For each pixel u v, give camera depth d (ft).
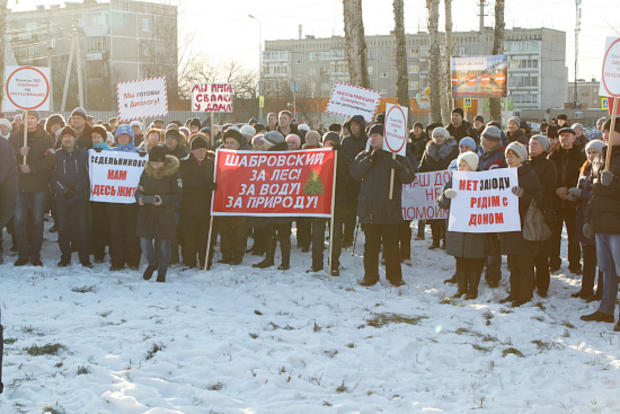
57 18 288.51
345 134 38.96
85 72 253.65
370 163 29.58
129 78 286.05
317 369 19.57
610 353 21.38
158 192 30.09
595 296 27.84
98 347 20.68
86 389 16.85
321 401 17.26
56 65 279.69
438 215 34.81
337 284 30.17
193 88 45.09
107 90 269.03
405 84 69.26
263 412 16.25
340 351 21.35
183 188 33.19
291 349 21.29
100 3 282.56
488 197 27.22
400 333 23.29
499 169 27.02
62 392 17.01
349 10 60.39
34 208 32.81
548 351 21.81
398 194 30.17
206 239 33.88
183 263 34.30
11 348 20.42
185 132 41.27
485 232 27.27
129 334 21.99
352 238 38.81
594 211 24.26
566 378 19.30
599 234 24.58
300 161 32.40
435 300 28.09
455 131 43.83
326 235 41.57
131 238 32.99
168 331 22.47
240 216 33.53
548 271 28.63
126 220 32.91
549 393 18.08
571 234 32.27
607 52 24.97
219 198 33.14
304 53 422.82
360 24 60.54
